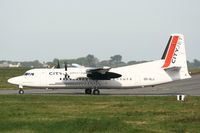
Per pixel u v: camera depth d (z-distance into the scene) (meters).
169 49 158.88
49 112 93.75
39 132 66.19
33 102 116.38
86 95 146.62
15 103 113.06
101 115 89.50
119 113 93.62
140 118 85.38
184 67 159.50
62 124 71.19
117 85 156.88
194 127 74.19
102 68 151.50
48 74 154.88
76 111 96.88
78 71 156.00
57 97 132.12
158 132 68.94
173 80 158.62
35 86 154.12
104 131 67.19
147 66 159.62
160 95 150.88
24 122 75.19
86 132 66.38
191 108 105.00
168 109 102.62
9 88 197.38
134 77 157.50
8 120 78.19
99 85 156.00
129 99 129.12
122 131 68.00
